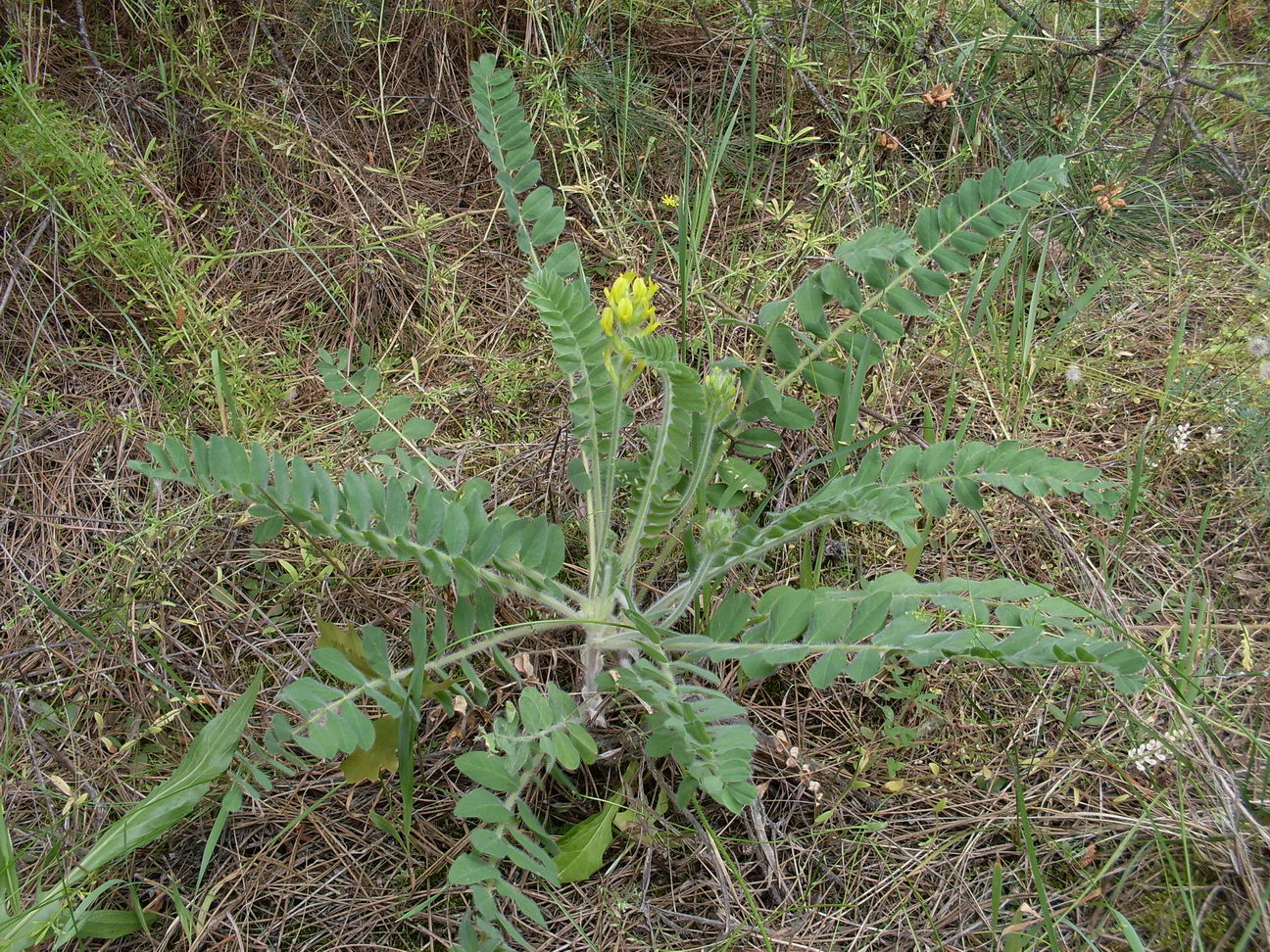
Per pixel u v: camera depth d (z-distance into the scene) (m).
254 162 3.38
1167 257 3.34
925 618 2.25
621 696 2.19
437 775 2.15
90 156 2.81
